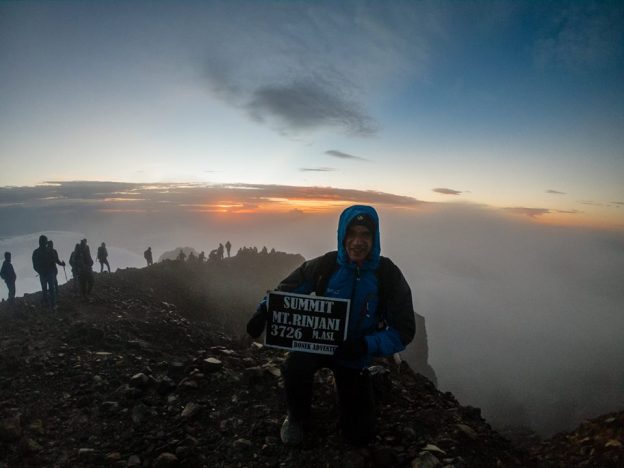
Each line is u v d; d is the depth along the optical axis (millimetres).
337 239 3211
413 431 3848
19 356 6445
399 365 6344
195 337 9445
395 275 3207
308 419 3648
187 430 3816
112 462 3400
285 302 3205
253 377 4801
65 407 4457
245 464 3326
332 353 3189
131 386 4781
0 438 3688
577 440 5363
